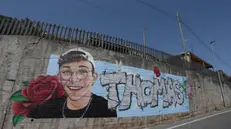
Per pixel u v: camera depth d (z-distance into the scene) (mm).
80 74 6562
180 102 10648
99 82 6930
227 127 6602
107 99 6910
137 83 8352
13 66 5566
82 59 6840
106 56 7645
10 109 5074
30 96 5453
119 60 8070
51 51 6309
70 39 7043
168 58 11602
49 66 6062
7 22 6332
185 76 12336
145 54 10008
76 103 6105
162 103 9227
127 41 9258
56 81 6004
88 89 6543
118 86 7492
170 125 7891
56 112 5625
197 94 13055
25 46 5969
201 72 15508
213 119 9219
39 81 5738
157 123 8383
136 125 7426
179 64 12570
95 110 6418
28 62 5793
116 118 6879
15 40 5961
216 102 16094
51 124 5418
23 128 5012
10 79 5379
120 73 7820
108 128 6500
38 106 5441
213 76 18031
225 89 20094
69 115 5816
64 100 5914
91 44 7613
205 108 13422
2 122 4844
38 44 6176
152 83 9148
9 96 5191
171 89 10328
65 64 6398
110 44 8352
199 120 9086
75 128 5770
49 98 5688
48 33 6629
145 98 8383
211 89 16031
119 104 7219
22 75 5562
